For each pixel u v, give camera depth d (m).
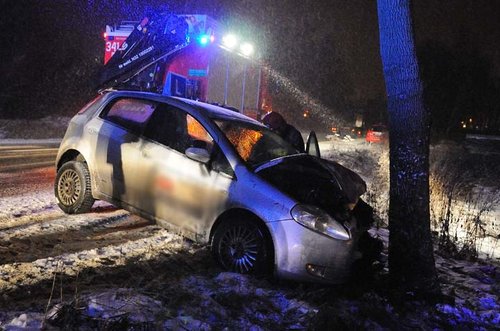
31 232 5.56
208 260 5.25
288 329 3.69
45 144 19.53
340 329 3.74
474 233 8.39
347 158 19.05
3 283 4.03
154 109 5.87
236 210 4.94
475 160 20.48
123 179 5.79
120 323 3.25
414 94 4.59
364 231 5.27
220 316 3.71
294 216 4.63
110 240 5.57
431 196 9.30
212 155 5.25
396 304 4.54
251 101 14.14
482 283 5.85
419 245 4.69
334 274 4.70
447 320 4.35
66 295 3.90
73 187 6.36
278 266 4.62
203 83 11.76
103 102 6.37
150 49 11.08
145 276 4.55
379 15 4.70
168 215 5.41
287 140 6.91
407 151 4.66
